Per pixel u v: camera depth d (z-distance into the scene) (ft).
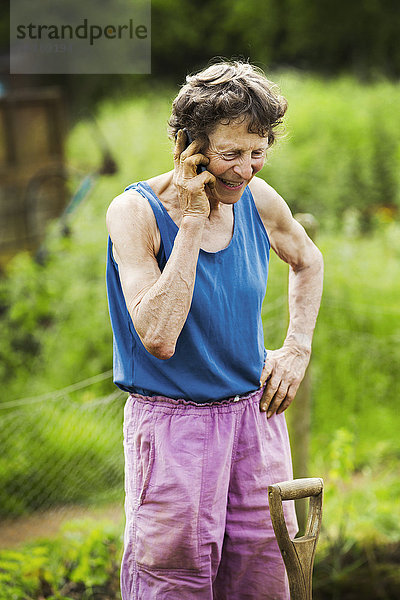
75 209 31.94
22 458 19.24
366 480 19.67
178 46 73.51
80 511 18.29
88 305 25.41
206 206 8.44
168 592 9.28
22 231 33.32
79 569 14.60
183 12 72.64
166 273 8.36
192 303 8.83
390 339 23.21
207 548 9.23
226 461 9.33
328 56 71.26
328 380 22.49
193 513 9.07
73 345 24.31
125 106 55.57
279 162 40.88
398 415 22.44
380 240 31.83
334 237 32.37
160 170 38.58
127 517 9.57
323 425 21.84
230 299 9.11
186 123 8.43
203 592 9.32
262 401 9.83
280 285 24.54
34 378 24.03
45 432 19.74
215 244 9.11
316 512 8.96
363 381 22.57
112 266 9.29
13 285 26.96
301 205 40.60
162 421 9.16
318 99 46.24
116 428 19.29
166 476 9.06
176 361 9.03
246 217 9.60
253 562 9.79
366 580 15.51
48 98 34.04
